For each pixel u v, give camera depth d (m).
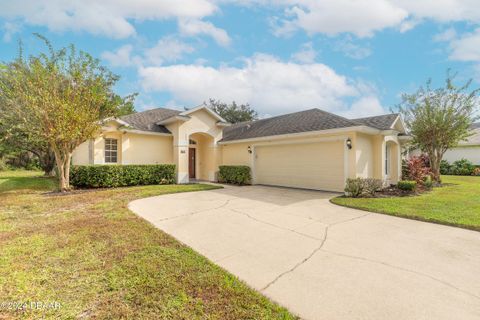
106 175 11.55
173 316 2.49
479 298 2.86
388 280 3.25
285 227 5.63
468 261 3.83
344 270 3.54
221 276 3.29
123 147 13.44
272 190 11.84
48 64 9.38
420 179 12.29
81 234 4.87
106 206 7.51
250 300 2.77
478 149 20.78
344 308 2.67
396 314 2.57
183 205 7.96
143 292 2.89
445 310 2.63
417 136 14.40
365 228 5.55
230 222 6.02
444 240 4.75
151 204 8.05
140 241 4.52
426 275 3.39
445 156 22.44
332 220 6.23
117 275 3.26
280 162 13.55
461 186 12.76
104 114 10.70
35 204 7.74
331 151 11.37
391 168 13.72
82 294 2.84
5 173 21.36
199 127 15.63
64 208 7.25
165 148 15.33
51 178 15.20
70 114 9.11
